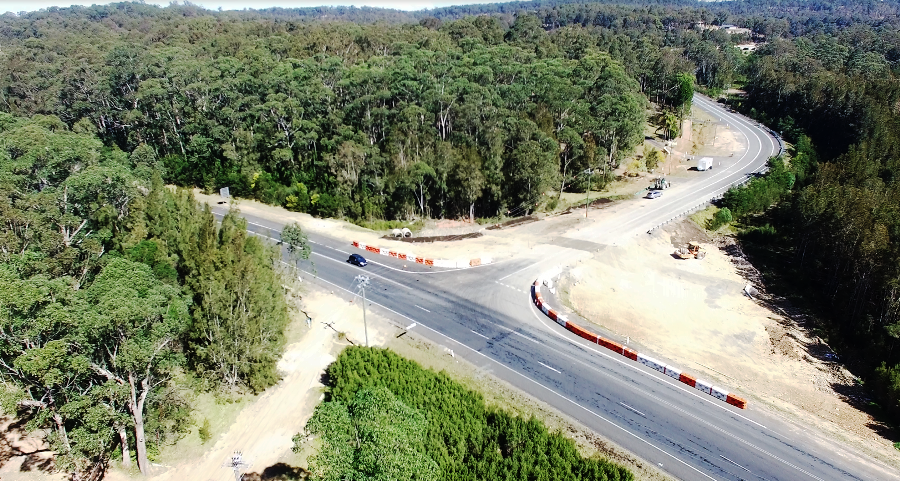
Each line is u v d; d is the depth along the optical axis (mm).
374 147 91312
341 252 78875
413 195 90375
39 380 33875
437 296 66375
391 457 29172
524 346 56375
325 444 30969
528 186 89312
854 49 197125
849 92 129250
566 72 124250
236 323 47719
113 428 37469
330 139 95375
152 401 41781
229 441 44312
